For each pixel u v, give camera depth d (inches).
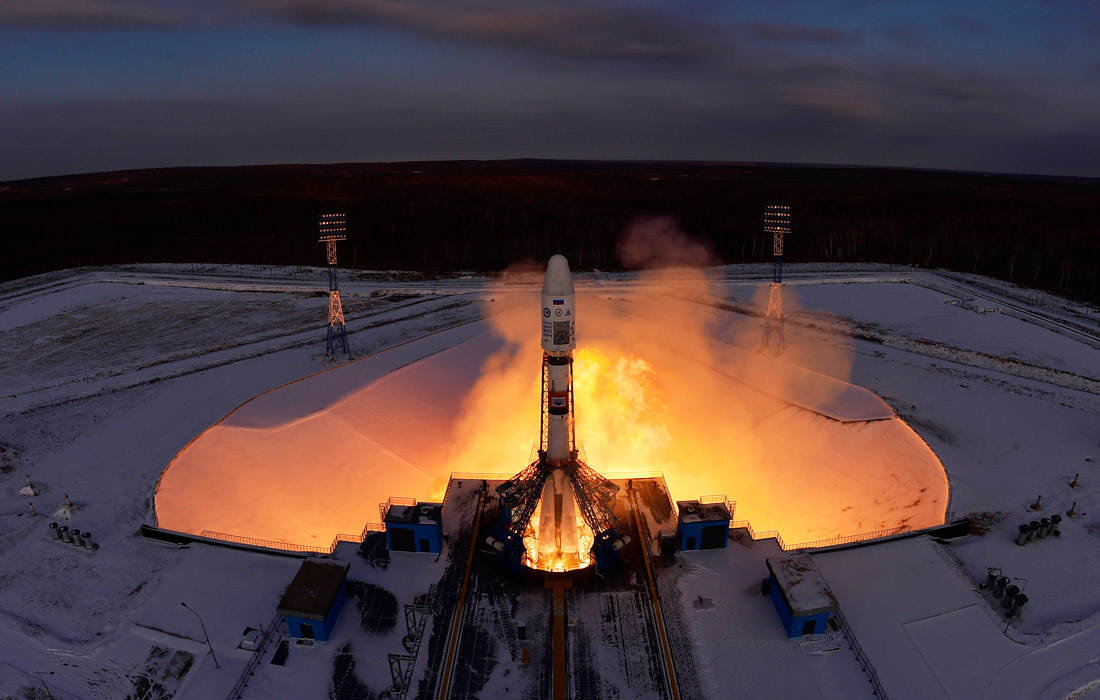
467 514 2076.8
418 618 1668.3
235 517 2235.5
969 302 4810.5
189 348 4089.6
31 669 1593.3
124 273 5890.8
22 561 1985.7
